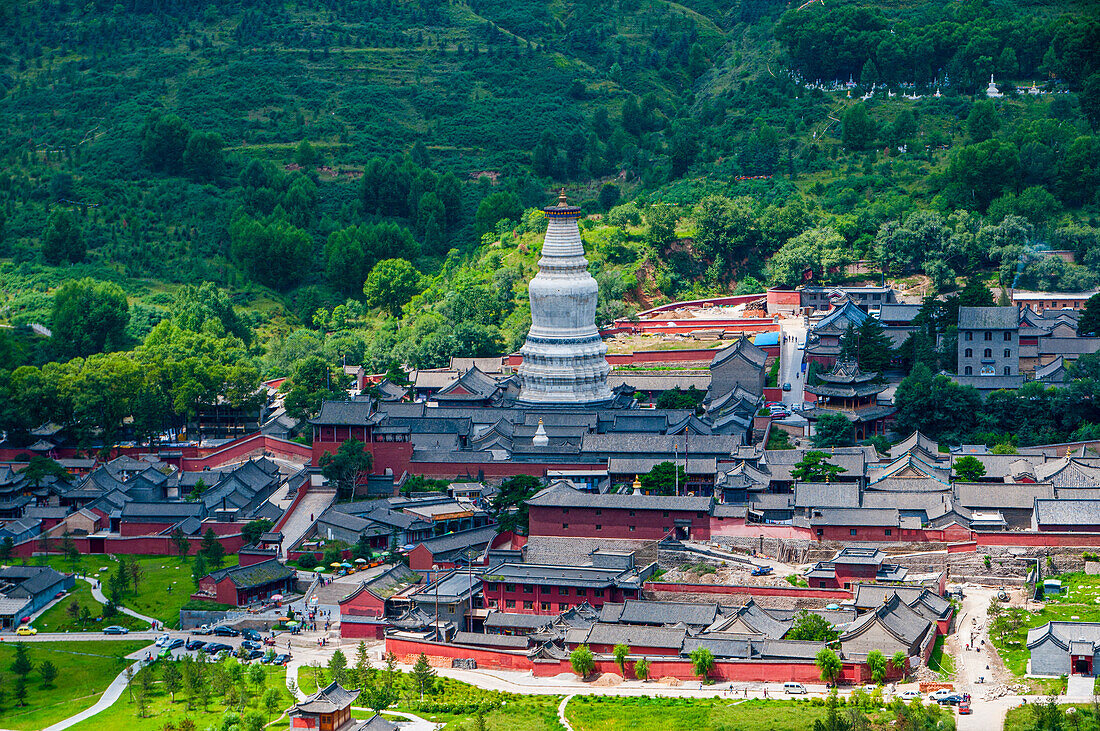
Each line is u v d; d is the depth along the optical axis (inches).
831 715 6697.8
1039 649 7381.9
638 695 7549.2
